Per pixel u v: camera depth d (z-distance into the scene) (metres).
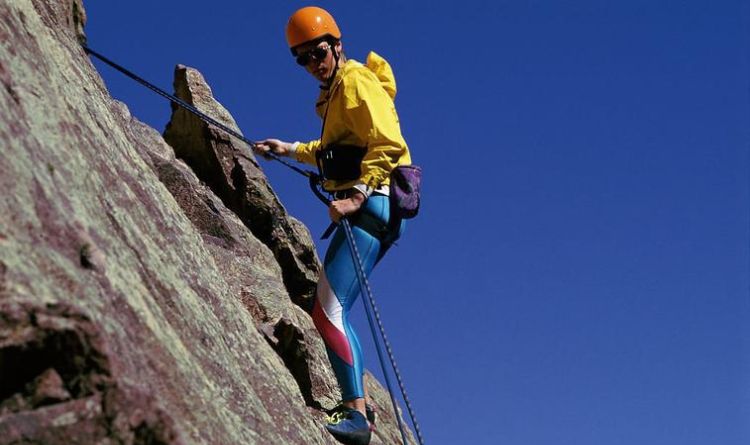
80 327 3.44
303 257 9.73
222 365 4.96
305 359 7.95
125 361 3.82
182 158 9.96
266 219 9.56
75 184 4.49
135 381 3.68
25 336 3.35
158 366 4.16
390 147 6.59
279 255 9.57
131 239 4.80
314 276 9.73
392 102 6.84
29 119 4.41
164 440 3.51
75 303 3.64
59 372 3.46
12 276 3.43
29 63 4.84
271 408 5.42
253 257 8.91
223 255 8.40
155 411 3.52
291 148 7.47
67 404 3.42
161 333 4.39
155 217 5.45
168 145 9.46
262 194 9.55
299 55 6.93
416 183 6.77
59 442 3.37
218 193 9.70
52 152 4.45
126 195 5.12
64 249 3.97
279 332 7.86
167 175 8.68
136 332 4.16
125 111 9.25
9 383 3.41
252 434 4.73
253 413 4.94
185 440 3.62
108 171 5.07
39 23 5.43
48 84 4.93
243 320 5.91
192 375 4.46
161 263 5.01
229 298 5.92
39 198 4.00
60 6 6.51
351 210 6.55
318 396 8.02
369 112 6.58
